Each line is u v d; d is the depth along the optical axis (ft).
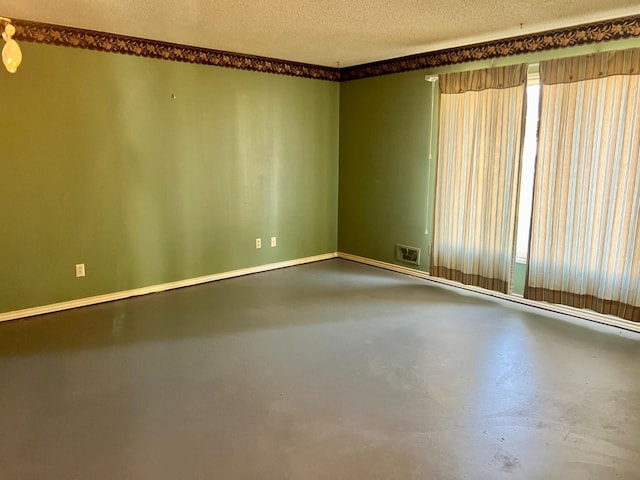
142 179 13.92
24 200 12.04
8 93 11.49
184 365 9.72
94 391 8.68
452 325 11.95
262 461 6.80
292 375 9.32
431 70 15.08
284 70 16.63
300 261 18.43
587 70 11.50
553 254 12.63
